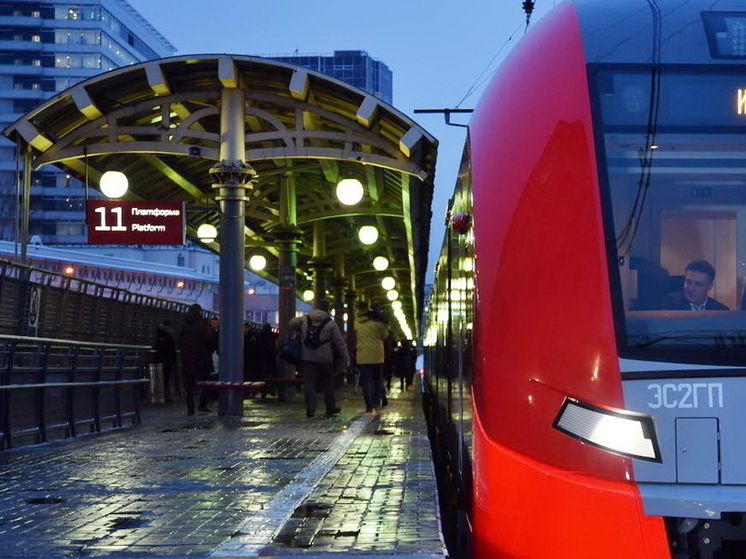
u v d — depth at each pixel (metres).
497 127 6.07
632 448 5.04
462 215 7.03
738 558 4.98
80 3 145.00
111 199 16.61
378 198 22.36
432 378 19.83
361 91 15.16
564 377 5.27
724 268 5.31
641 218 5.37
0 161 137.88
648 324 5.21
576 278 5.36
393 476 8.87
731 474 4.98
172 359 23.20
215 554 5.58
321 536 6.10
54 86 144.38
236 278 16.89
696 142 5.45
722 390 5.04
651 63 5.61
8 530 6.36
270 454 10.77
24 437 11.78
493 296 5.67
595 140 5.50
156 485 8.34
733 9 5.77
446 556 5.62
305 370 17.11
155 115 17.62
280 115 18.17
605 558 4.99
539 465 5.27
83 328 18.23
